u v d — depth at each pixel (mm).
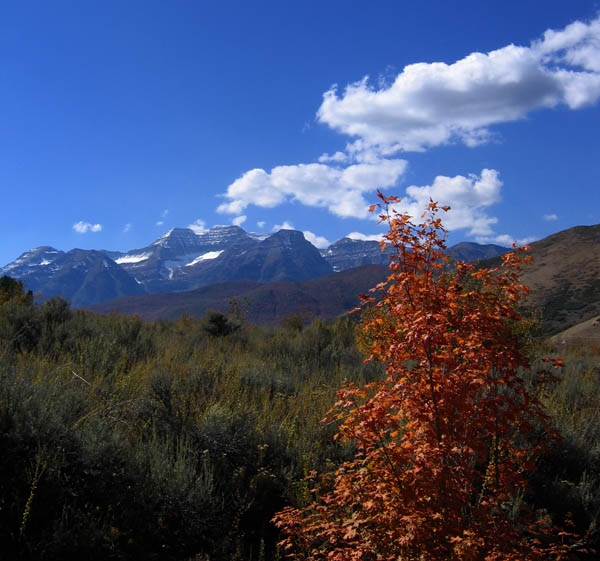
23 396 4891
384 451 3859
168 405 6145
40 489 4148
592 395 8641
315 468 5395
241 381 8070
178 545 4332
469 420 3844
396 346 3920
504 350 3916
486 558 3369
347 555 3666
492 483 4102
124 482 4551
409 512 3562
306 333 13938
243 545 4438
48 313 11055
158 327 16234
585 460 6078
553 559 4117
